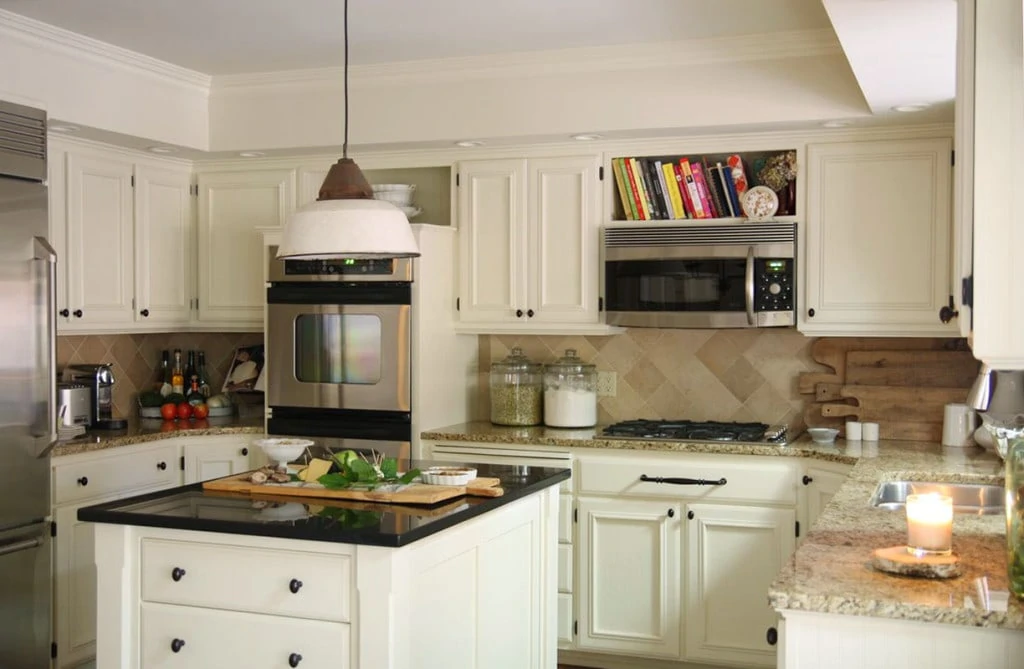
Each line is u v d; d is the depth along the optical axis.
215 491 3.37
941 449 4.41
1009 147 2.25
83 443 4.53
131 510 3.05
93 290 4.95
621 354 5.30
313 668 2.85
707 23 4.29
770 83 4.49
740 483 4.46
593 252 4.97
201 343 5.93
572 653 4.85
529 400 5.16
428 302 4.99
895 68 3.59
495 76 4.87
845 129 4.62
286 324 5.17
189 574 2.99
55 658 4.37
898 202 4.55
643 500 4.61
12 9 4.12
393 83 5.03
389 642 2.75
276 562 2.88
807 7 4.07
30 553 4.13
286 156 5.40
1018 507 2.05
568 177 5.00
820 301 4.67
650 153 4.89
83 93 4.55
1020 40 2.23
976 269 2.27
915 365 4.80
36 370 4.09
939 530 2.26
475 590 3.21
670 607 4.57
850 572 2.24
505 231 5.10
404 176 5.59
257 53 4.78
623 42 4.59
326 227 3.05
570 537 4.73
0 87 4.18
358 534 2.75
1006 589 2.11
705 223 4.76
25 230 4.07
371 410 5.03
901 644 2.05
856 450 4.38
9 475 4.02
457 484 3.30
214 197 5.54
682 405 5.21
